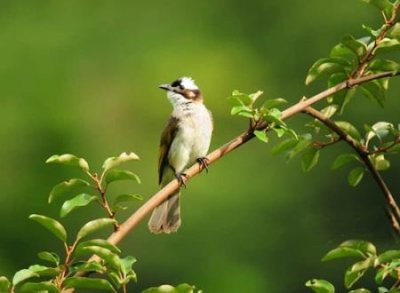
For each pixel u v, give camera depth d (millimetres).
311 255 15281
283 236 16219
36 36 20328
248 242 16828
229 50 21375
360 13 21375
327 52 21344
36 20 20469
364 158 5555
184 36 21344
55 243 17531
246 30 21453
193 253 16875
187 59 20922
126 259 4676
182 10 21422
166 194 4930
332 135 5605
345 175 17438
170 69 20750
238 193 18078
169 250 16734
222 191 18125
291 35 21547
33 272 4559
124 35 20797
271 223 17328
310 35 21438
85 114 19688
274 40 21531
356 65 5531
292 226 16141
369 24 21344
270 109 5273
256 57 21234
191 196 18125
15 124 19344
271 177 18203
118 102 20000
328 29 21391
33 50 20172
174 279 16594
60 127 19422
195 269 16547
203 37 21391
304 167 5711
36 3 20547
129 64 20531
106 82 20219
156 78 20531
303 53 21422
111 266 4688
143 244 16547
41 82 19891
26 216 18141
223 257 16828
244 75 21031
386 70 5535
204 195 18125
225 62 21141
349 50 5512
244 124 19797
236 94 5223
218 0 21766
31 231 17859
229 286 16281
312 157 5672
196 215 17906
